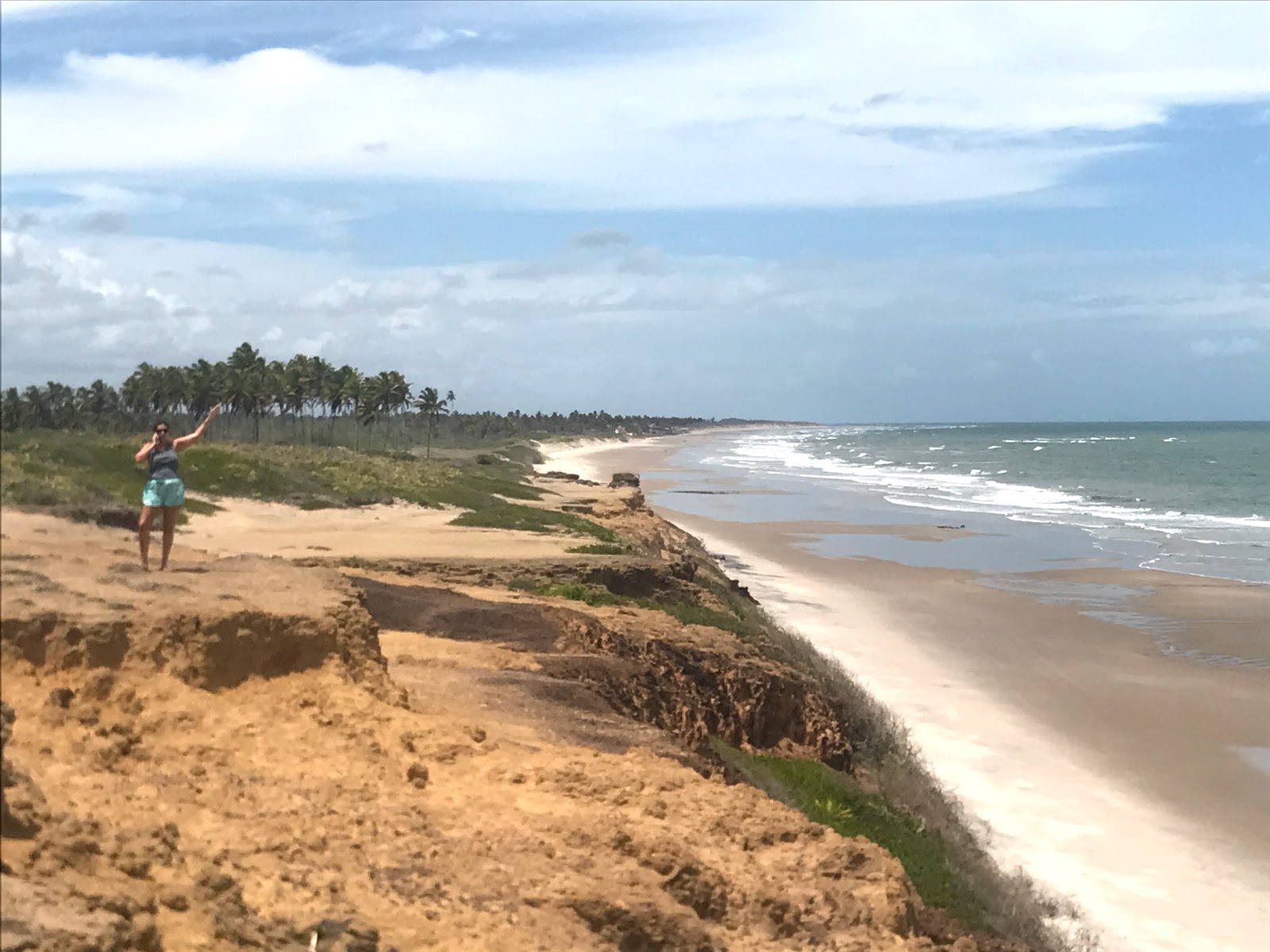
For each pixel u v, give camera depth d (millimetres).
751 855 10922
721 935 9234
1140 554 56312
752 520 73562
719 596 34531
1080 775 23797
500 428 196000
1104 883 18703
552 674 16938
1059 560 54062
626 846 9789
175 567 11711
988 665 32938
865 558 55250
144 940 5918
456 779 10469
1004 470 128000
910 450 193500
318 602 11109
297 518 41469
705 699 20500
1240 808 22203
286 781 8961
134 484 13227
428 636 18578
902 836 17094
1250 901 18219
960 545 60156
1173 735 26578
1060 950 15258
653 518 56719
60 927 5492
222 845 7523
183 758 8633
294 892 7332
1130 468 128000
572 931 8227
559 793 10914
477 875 8570
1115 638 36625
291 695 10148
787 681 22078
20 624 8578
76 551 11398
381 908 7578
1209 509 80562
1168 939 16812
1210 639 36375
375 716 10562
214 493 43312
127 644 9148
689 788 11867
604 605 25578
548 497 65062
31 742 7848
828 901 10461
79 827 6598
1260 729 27141
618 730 14297
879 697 29062
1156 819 21531
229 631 9875
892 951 10164
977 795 22547
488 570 28500
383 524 41281
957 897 15219
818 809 16797
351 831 8586
